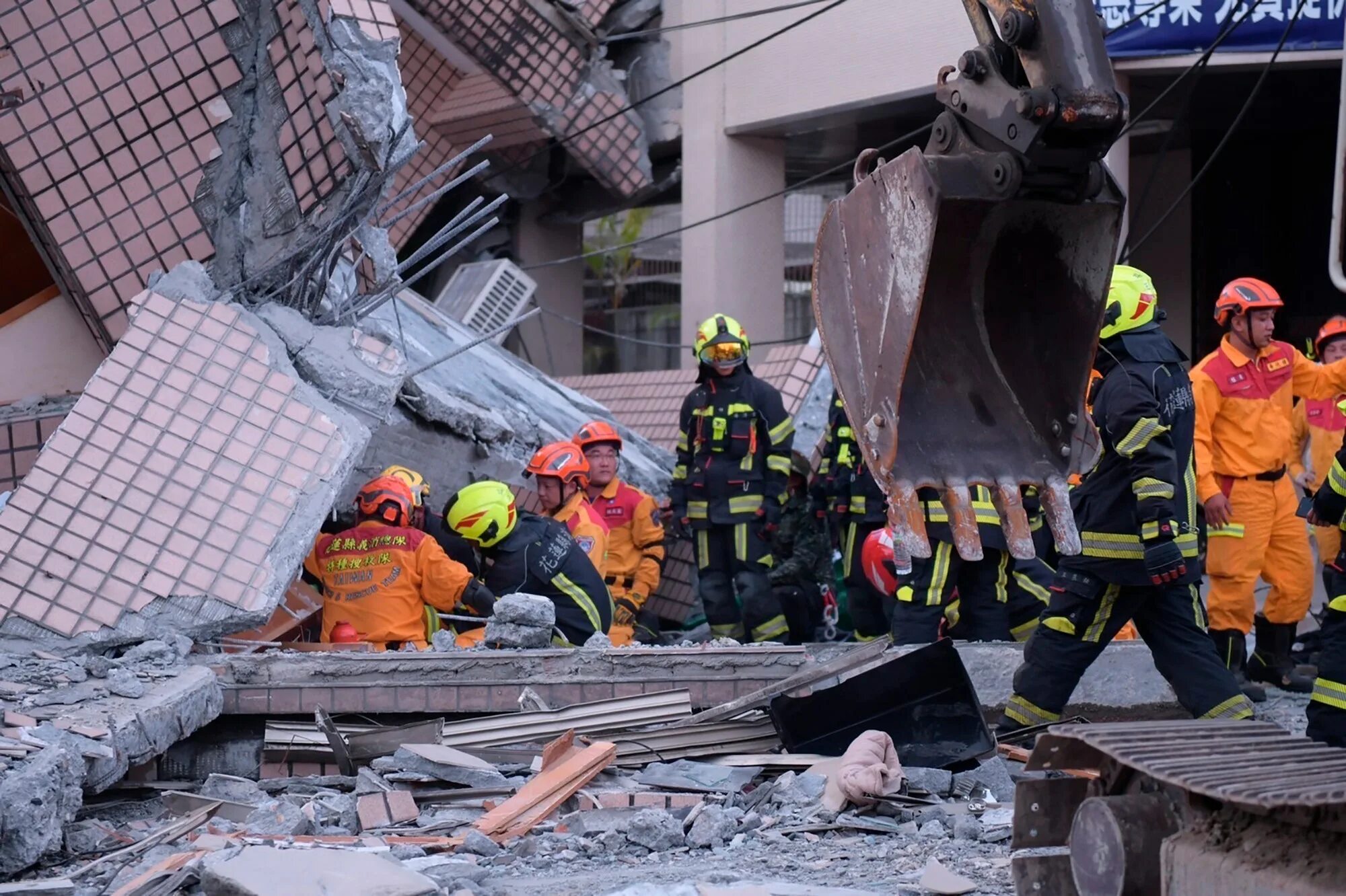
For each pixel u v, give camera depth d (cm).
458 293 1800
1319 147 1798
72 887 449
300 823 546
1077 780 408
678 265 2428
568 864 511
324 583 863
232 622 739
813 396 1368
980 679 782
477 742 671
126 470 772
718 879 462
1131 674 810
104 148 907
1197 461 948
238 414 804
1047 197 456
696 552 1157
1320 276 1812
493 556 905
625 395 1711
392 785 600
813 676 686
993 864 488
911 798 585
